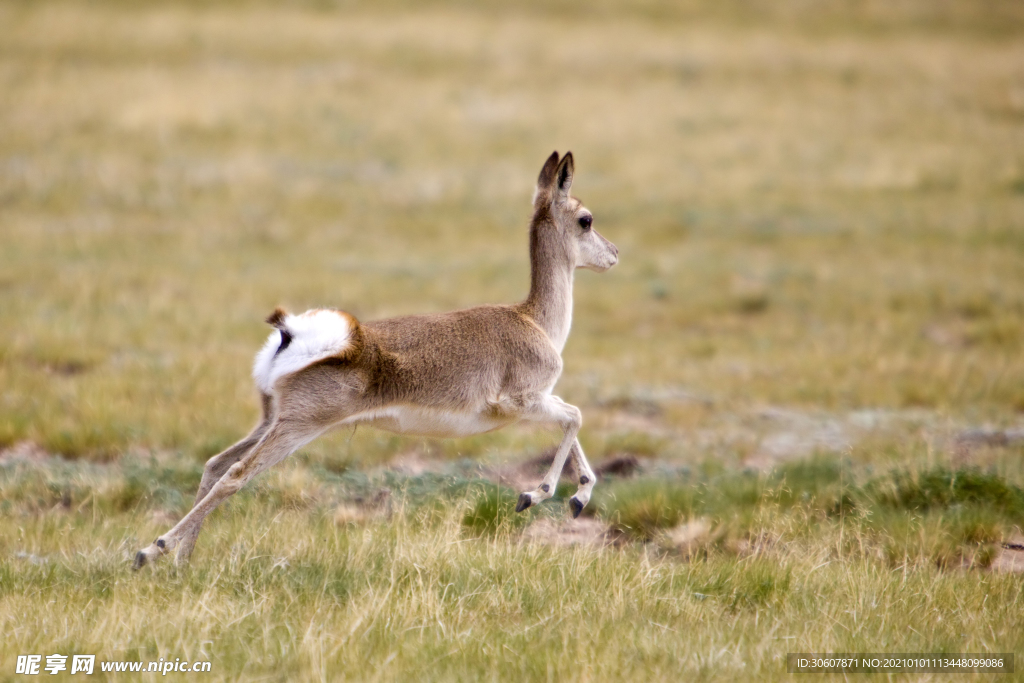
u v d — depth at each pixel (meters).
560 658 17.67
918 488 30.33
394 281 68.50
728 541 26.70
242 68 134.38
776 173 108.31
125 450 33.56
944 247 81.31
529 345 25.42
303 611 19.62
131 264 67.81
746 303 66.00
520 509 24.38
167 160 98.31
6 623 18.31
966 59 158.12
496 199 96.69
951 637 19.77
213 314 56.06
